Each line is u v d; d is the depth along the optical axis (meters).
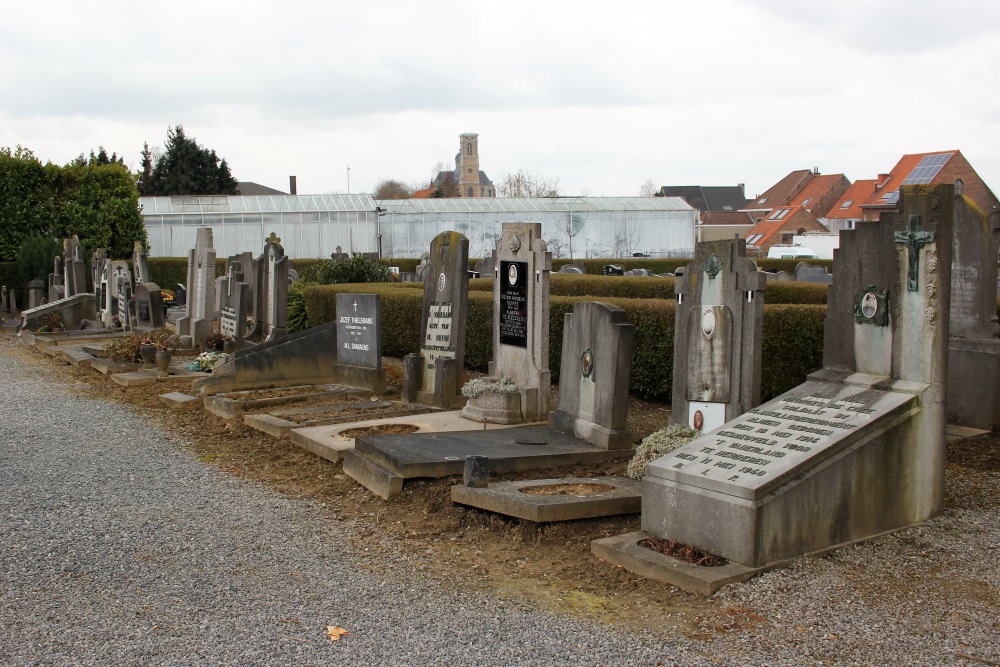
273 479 9.24
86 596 5.96
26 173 34.72
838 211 67.50
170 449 10.70
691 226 55.12
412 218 50.66
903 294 6.93
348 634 5.28
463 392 10.96
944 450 6.95
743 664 4.74
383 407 12.05
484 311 16.45
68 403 13.93
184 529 7.52
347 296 14.04
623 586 5.97
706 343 8.24
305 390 13.69
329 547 7.03
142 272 22.95
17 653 5.06
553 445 9.05
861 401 6.84
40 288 28.72
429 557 6.75
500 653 4.97
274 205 48.47
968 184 57.91
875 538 6.49
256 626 5.42
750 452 6.46
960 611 5.34
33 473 9.46
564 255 52.75
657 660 4.82
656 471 6.59
